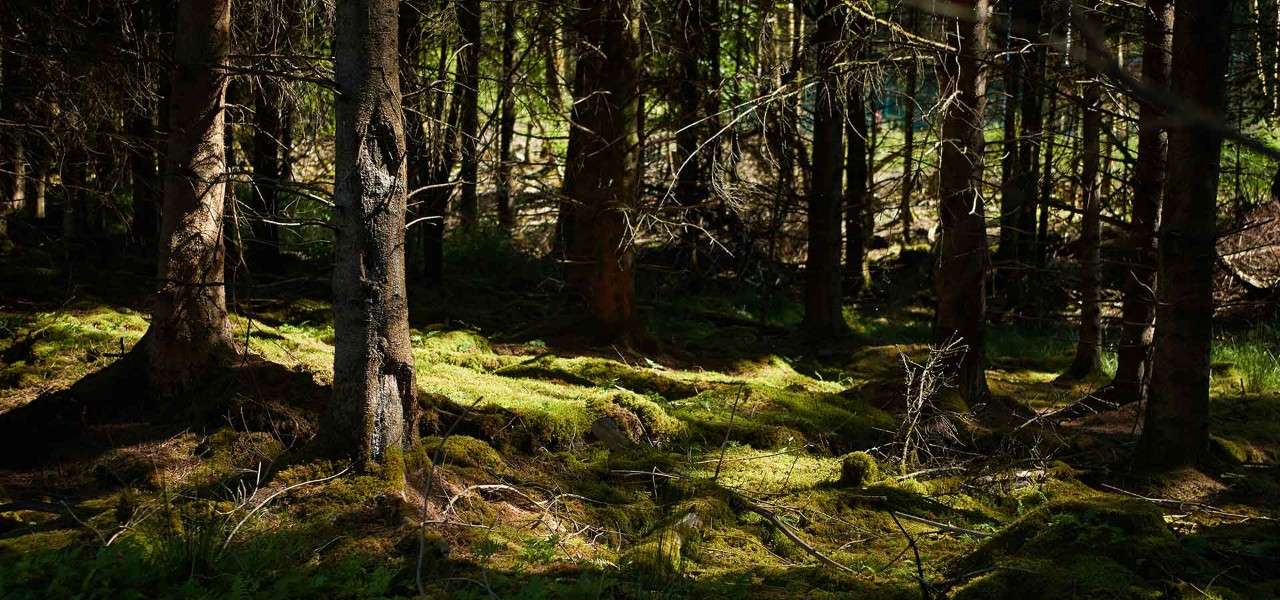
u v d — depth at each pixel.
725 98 14.08
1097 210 11.09
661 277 18.08
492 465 6.62
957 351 8.84
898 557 5.53
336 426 5.94
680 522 5.91
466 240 18.05
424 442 6.64
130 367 7.25
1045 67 9.59
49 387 7.93
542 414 7.47
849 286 20.33
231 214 8.31
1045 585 4.59
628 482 6.93
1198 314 7.39
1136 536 5.03
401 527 5.36
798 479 7.23
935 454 8.01
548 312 13.98
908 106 13.98
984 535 6.18
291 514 5.49
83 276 11.55
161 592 4.30
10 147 9.83
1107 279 17.28
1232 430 9.14
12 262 11.62
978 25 8.72
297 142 12.84
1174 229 7.32
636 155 11.69
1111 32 10.65
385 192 5.82
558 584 4.80
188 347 7.16
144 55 7.85
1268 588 4.89
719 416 8.51
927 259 19.30
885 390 9.45
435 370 9.22
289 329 10.86
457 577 4.86
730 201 11.05
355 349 5.88
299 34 9.95
